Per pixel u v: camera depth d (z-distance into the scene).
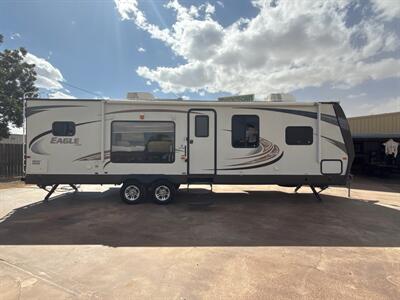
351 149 8.09
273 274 3.92
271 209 7.71
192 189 10.33
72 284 3.62
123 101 7.86
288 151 8.10
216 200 8.79
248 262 4.32
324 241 5.30
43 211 7.30
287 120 8.09
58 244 5.03
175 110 7.97
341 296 3.36
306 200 8.97
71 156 7.79
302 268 4.12
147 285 3.60
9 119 15.40
